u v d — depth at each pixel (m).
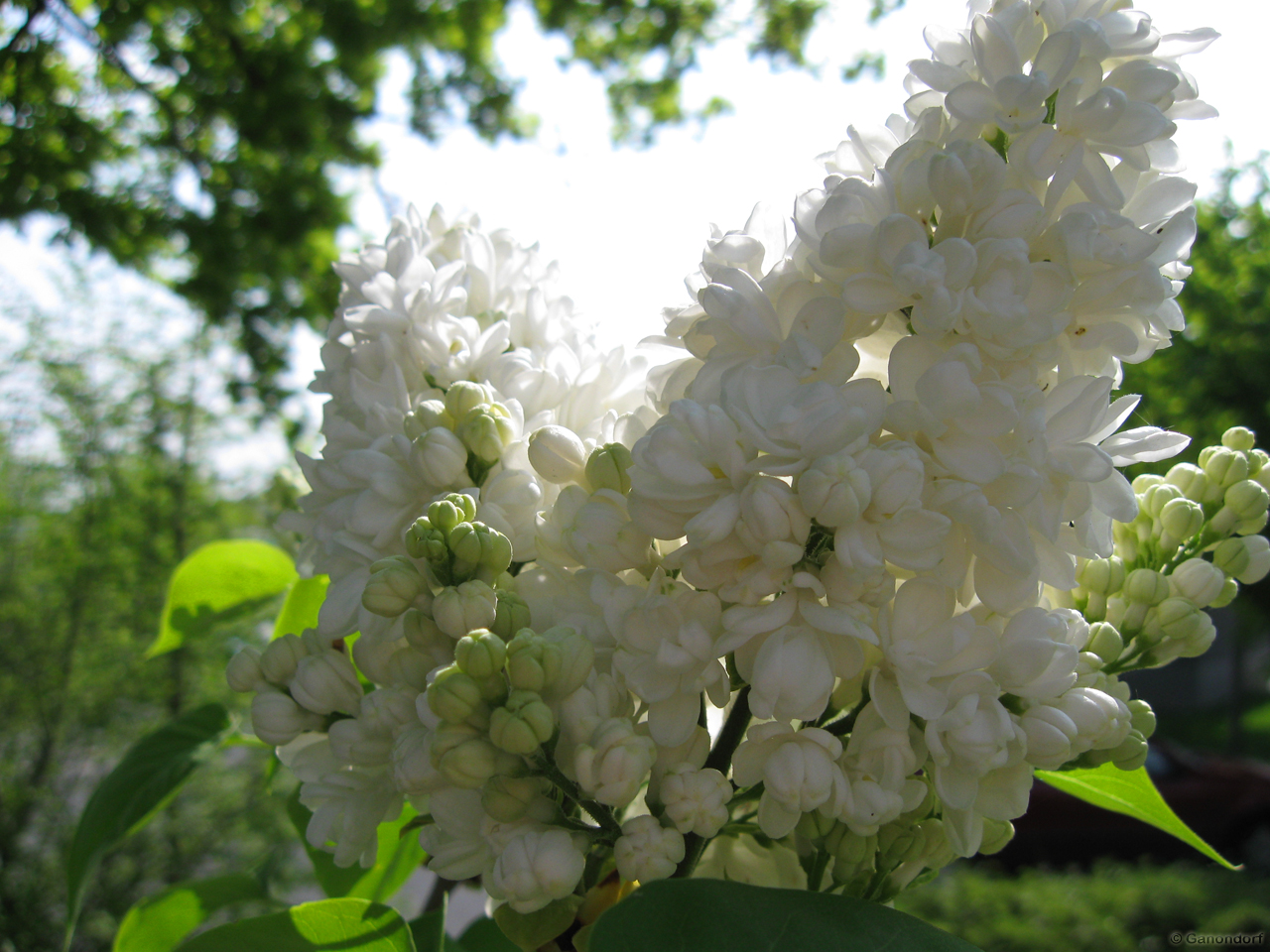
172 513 1.92
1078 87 0.17
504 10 1.31
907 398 0.17
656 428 0.17
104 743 1.71
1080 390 0.17
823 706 0.17
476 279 0.24
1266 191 2.01
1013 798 0.18
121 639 1.76
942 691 0.17
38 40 1.14
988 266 0.17
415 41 1.30
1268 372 1.77
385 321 0.22
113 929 1.38
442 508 0.18
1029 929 1.12
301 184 1.30
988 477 0.16
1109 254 0.17
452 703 0.16
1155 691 3.32
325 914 0.19
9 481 1.87
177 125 1.26
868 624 0.17
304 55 1.29
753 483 0.16
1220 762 1.53
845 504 0.16
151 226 1.24
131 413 1.92
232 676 0.21
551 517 0.19
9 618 1.71
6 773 1.57
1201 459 0.23
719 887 0.16
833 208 0.17
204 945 0.19
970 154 0.17
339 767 0.20
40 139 1.20
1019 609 0.18
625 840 0.17
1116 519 0.18
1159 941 1.12
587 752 0.16
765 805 0.17
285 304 1.36
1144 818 0.25
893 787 0.17
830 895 0.17
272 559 0.33
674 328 0.18
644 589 0.18
